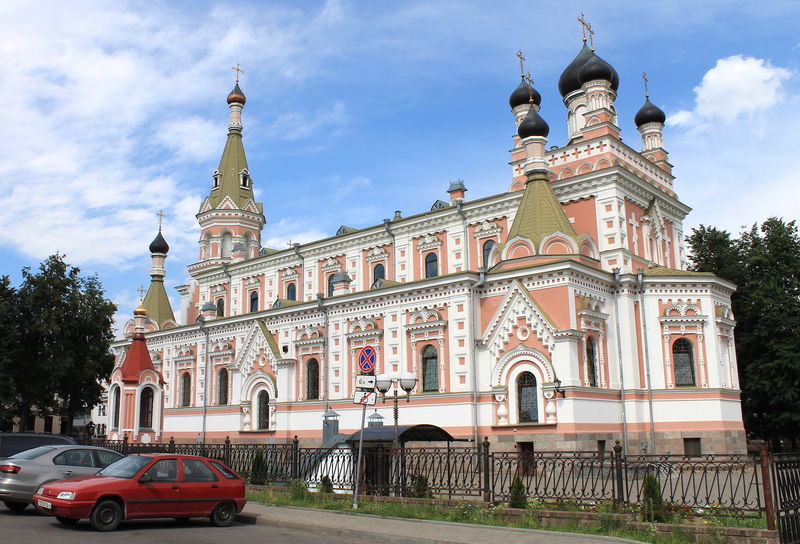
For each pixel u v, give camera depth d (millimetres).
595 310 38031
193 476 19531
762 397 46500
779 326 45406
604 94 47469
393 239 51750
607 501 18328
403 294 42062
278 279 59688
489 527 17844
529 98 52125
